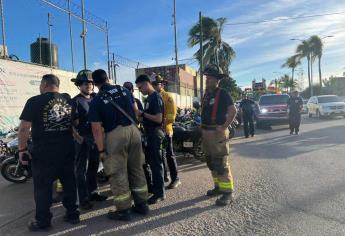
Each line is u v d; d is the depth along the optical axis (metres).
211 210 5.89
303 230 4.94
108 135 5.56
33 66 13.07
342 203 5.97
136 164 5.79
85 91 6.36
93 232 5.17
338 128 18.73
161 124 6.53
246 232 4.95
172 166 7.39
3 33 12.05
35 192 5.33
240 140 15.20
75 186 5.57
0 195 7.42
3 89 11.63
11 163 8.32
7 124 11.62
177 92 34.00
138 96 18.47
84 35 16.36
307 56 65.19
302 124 22.67
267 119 20.59
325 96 29.94
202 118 6.40
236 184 7.44
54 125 5.28
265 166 9.18
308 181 7.45
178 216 5.67
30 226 5.31
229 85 47.81
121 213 5.58
